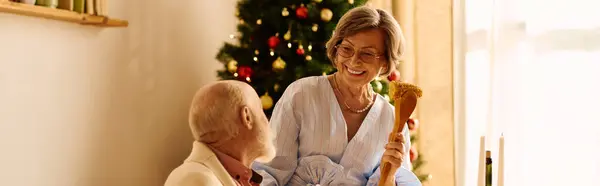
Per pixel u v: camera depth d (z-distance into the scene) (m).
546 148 3.00
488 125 3.24
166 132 3.25
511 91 3.13
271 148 1.53
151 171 3.16
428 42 3.47
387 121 2.26
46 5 2.40
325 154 2.22
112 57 2.86
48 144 2.54
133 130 3.02
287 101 2.22
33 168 2.48
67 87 2.62
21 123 2.41
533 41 3.03
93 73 2.76
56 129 2.58
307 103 2.21
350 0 2.95
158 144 3.20
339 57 2.14
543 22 2.99
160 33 3.15
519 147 3.10
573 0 2.88
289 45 2.89
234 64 3.05
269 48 3.06
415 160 3.28
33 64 2.44
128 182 3.01
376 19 2.09
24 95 2.41
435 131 3.48
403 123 1.92
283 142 2.18
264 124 1.51
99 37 2.78
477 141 3.36
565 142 2.93
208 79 3.54
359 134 2.21
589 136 2.83
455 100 3.45
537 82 3.02
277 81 2.96
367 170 2.24
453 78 3.42
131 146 3.01
